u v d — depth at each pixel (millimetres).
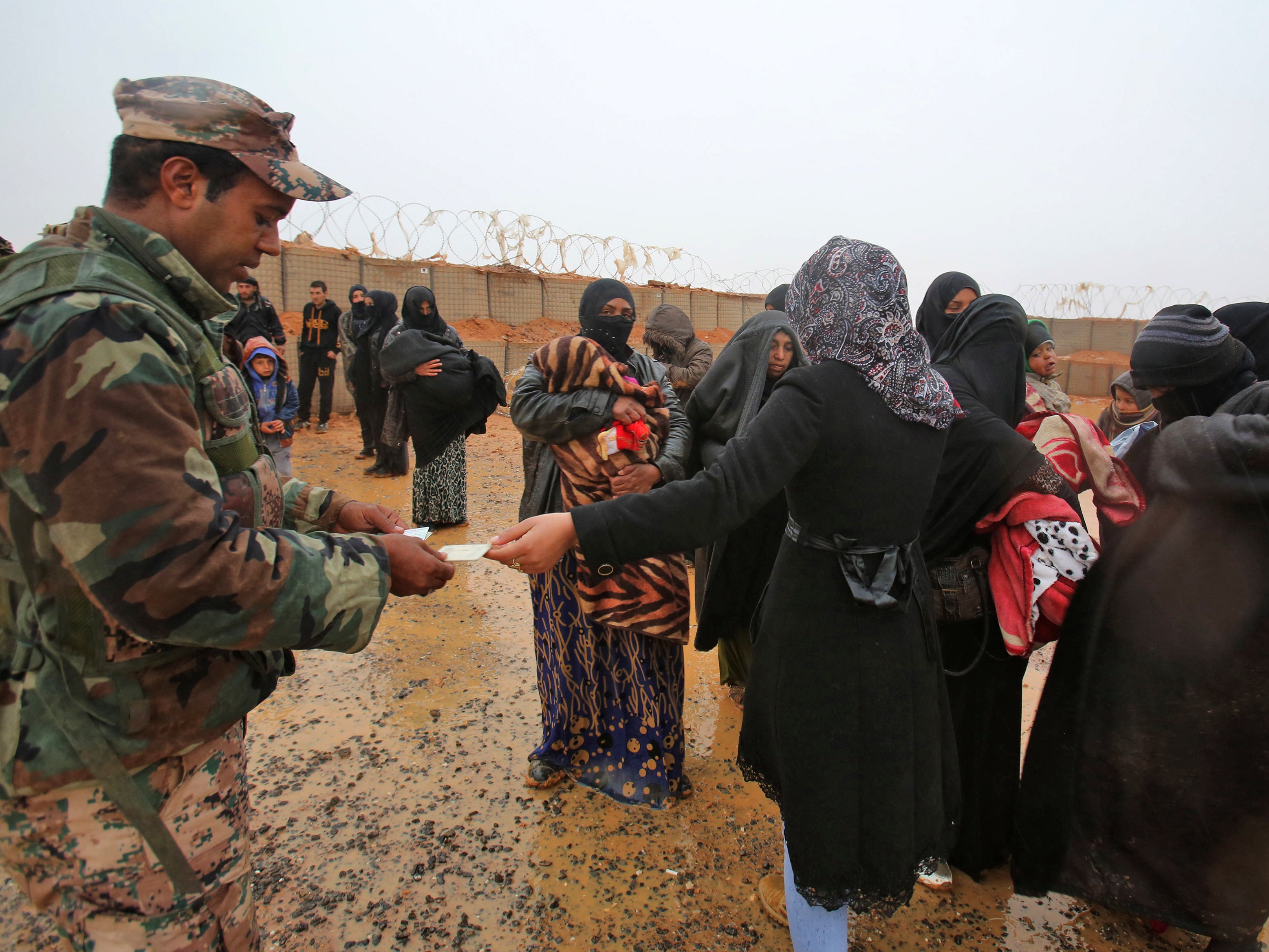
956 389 2164
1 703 1122
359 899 2166
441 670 3615
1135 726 1621
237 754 1312
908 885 1592
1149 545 1532
